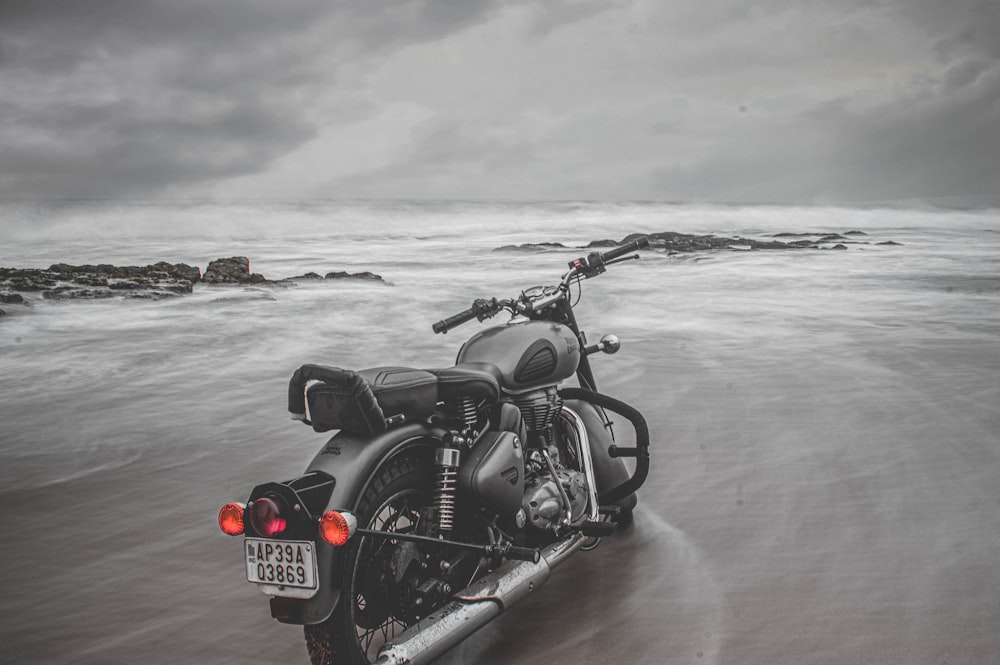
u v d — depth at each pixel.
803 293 12.27
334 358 7.58
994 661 2.49
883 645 2.60
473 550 2.66
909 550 3.33
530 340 3.20
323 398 2.50
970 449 4.59
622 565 3.30
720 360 7.18
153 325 9.48
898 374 6.50
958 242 27.11
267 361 7.49
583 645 2.70
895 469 4.30
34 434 5.32
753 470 4.37
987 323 9.05
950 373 6.48
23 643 2.80
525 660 2.62
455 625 2.47
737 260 18.80
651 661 2.57
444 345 8.12
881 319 9.48
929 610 2.82
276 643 2.79
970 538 3.42
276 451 4.93
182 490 4.30
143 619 2.96
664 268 16.89
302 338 8.58
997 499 3.85
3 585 3.24
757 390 6.08
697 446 4.81
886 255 20.28
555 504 3.07
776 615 2.84
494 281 14.77
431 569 2.60
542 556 2.90
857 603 2.90
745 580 3.12
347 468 2.41
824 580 3.09
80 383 6.72
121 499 4.18
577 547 3.09
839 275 15.06
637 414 3.48
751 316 9.84
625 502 3.63
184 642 2.80
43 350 8.08
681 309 10.55
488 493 2.73
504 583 2.67
